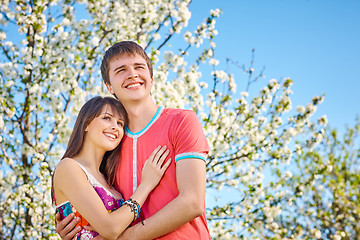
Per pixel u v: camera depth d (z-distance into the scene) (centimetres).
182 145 168
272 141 591
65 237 167
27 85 527
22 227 523
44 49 546
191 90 559
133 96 183
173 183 168
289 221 776
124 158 185
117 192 181
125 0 568
